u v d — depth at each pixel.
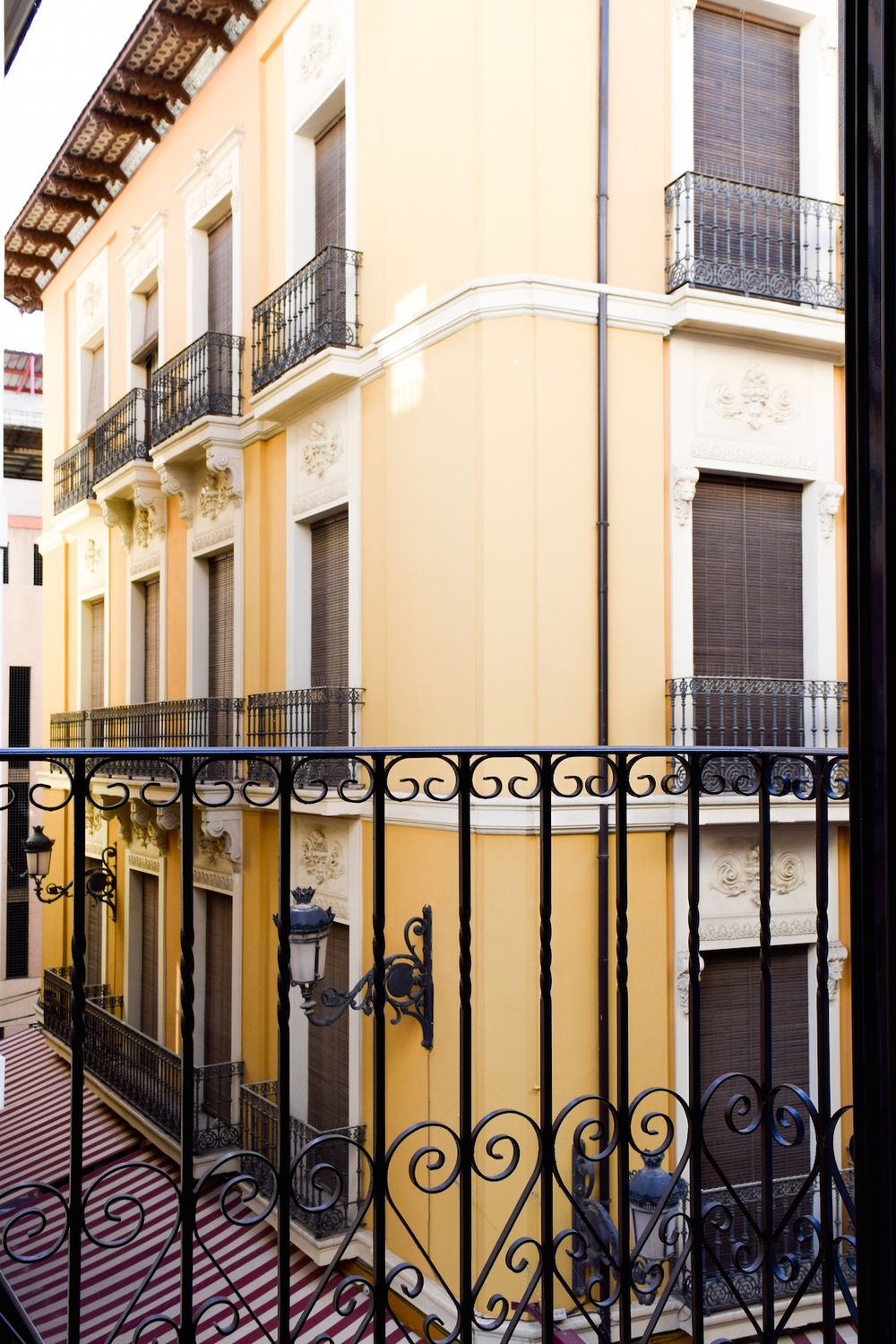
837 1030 9.10
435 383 8.97
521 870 8.03
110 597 16.86
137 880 15.13
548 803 2.55
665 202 8.98
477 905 8.16
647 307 8.79
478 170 8.52
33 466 23.41
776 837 9.02
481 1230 7.76
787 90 9.71
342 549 10.62
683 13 9.05
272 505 11.77
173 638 14.27
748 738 9.08
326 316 10.25
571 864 8.20
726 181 8.90
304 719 10.61
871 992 1.60
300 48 11.18
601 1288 2.64
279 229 11.57
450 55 8.84
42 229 18.45
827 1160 2.76
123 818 15.05
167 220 14.59
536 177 8.41
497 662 8.27
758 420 9.32
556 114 8.49
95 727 16.23
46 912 18.94
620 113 8.80
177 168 14.25
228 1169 11.05
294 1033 10.59
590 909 8.26
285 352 10.97
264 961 11.27
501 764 8.12
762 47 9.60
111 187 16.59
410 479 9.28
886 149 1.53
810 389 9.59
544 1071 2.54
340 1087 9.95
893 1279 1.56
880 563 1.57
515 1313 2.48
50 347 19.95
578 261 8.54
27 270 19.91
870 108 1.57
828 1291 2.73
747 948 8.93
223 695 13.04
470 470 8.48
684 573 8.92
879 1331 1.58
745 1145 8.66
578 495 8.48
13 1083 15.16
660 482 8.88
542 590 8.32
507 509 8.34
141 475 14.63
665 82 9.05
